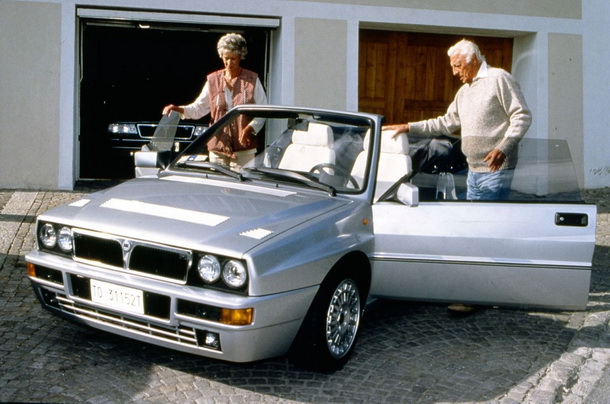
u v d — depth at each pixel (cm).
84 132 1030
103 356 471
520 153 551
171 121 668
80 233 440
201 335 411
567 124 1186
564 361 510
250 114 573
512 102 586
